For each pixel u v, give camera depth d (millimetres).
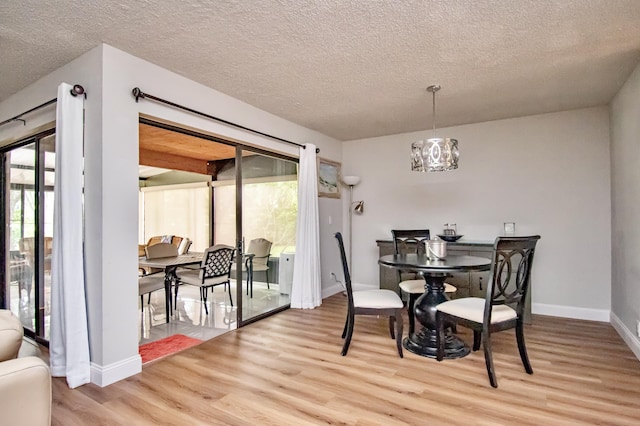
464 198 4473
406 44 2371
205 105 3088
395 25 2135
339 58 2576
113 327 2367
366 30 2191
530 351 2834
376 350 2895
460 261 2879
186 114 2906
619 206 3281
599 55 2533
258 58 2568
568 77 2934
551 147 3959
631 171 2891
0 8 1908
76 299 2336
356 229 5297
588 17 2049
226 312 4238
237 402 2078
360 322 3684
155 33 2213
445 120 4234
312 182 4391
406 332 3402
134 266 2510
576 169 3840
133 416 1935
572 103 3623
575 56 2549
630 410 1951
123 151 2439
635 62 2648
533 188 4059
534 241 2404
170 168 5441
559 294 3912
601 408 1974
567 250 3879
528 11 1988
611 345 2959
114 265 2381
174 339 3215
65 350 2365
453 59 2596
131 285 2486
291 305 4336
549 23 2113
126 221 2457
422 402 2061
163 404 2062
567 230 3881
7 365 1213
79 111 2412
